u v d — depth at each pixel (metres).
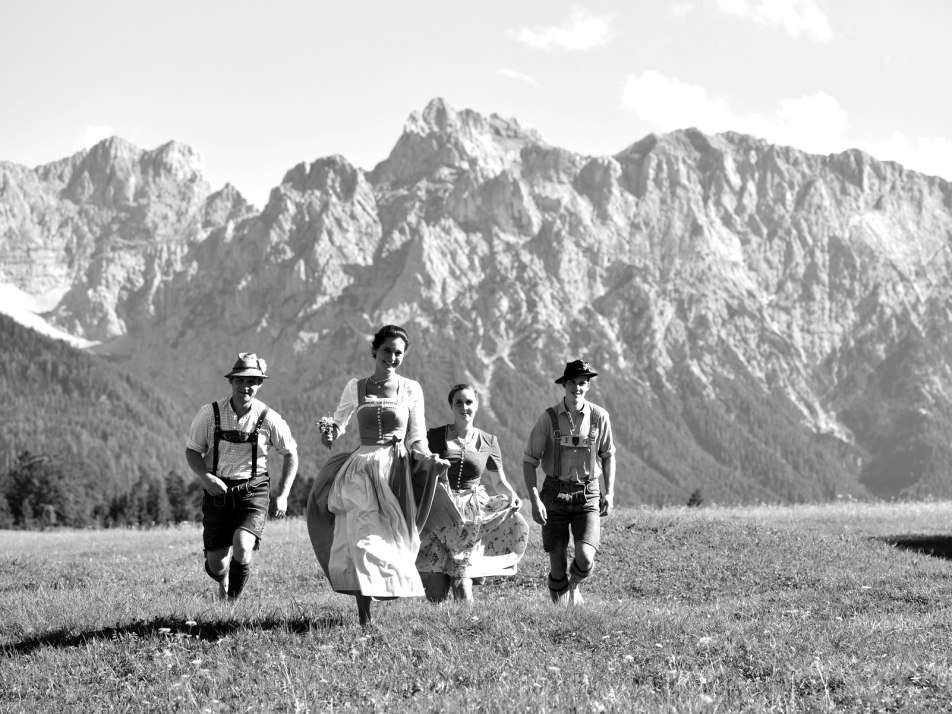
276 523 33.34
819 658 8.94
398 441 10.28
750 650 9.25
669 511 29.84
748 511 32.00
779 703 7.73
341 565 9.75
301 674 8.62
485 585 17.92
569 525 12.55
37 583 18.55
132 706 8.13
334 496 10.07
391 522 9.98
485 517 12.75
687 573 18.91
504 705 7.64
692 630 9.98
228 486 12.47
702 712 7.53
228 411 12.42
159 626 10.62
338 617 10.76
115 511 154.38
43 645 10.19
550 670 8.51
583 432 12.29
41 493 151.88
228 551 12.94
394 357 10.36
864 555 20.38
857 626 10.68
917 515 29.78
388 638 9.50
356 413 10.38
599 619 10.08
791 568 19.00
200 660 9.01
